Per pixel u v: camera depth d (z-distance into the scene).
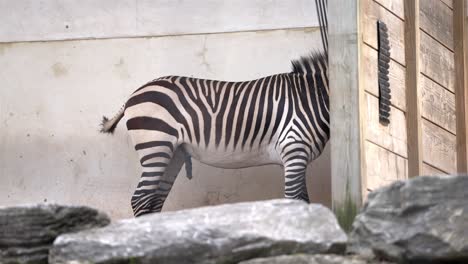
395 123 17.25
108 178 22.45
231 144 20.08
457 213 11.00
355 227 11.66
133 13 22.72
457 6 20.62
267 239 11.23
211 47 22.44
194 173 22.14
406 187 11.32
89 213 11.86
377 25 16.56
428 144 18.50
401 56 17.78
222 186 22.00
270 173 21.84
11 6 23.11
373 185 15.91
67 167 22.62
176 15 22.58
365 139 15.59
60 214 11.70
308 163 20.02
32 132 22.80
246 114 20.03
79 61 22.81
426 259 10.98
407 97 17.86
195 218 11.57
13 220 11.62
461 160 20.20
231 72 22.31
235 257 11.16
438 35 19.56
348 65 15.44
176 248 11.16
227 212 11.66
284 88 20.08
